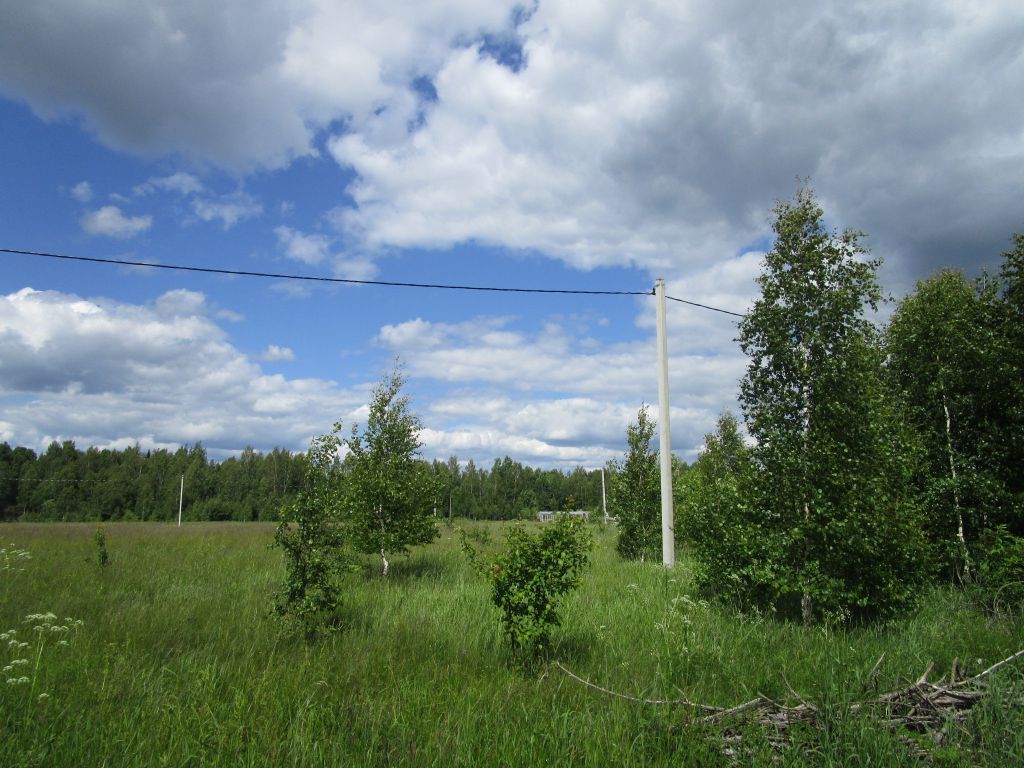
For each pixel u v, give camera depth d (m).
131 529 32.75
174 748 4.53
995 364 11.23
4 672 5.84
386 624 8.55
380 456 14.05
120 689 5.72
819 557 8.91
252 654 7.04
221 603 9.92
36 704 5.23
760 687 6.23
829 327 9.31
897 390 12.19
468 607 9.70
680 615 7.96
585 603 9.95
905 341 12.15
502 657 7.27
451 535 26.47
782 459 9.24
